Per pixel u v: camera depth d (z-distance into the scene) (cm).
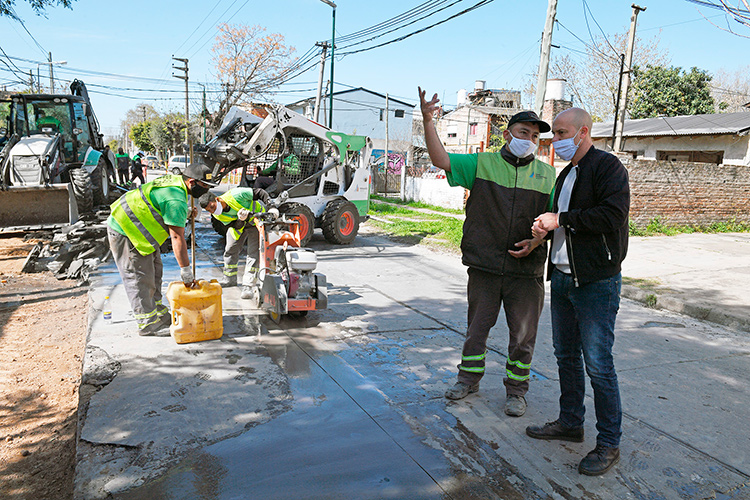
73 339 532
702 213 1364
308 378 398
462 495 264
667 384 414
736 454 311
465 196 1836
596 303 283
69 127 1188
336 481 271
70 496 295
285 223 550
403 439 315
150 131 5712
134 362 414
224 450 296
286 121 921
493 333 527
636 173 1241
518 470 287
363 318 560
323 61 2064
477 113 3703
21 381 436
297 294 522
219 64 3656
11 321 579
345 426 328
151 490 260
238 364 419
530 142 321
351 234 1070
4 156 1016
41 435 360
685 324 591
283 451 297
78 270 759
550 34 1029
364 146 1114
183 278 458
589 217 272
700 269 845
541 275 344
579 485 275
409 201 2214
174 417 329
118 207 448
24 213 986
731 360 476
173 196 441
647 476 286
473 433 325
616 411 287
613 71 2797
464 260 348
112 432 310
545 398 379
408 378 406
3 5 1120
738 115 1747
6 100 1172
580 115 286
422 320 562
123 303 566
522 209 329
